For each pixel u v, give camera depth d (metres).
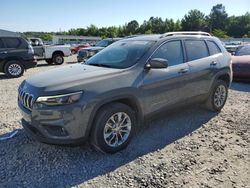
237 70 9.95
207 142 4.68
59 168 3.86
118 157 4.14
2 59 12.48
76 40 80.38
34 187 3.45
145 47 4.80
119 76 4.23
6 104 7.14
